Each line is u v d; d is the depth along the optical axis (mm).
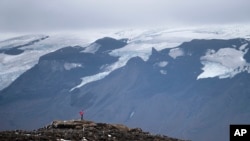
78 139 73500
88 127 82625
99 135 77125
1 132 75125
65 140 72375
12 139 69812
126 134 79875
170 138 82625
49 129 82188
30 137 71312
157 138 80375
